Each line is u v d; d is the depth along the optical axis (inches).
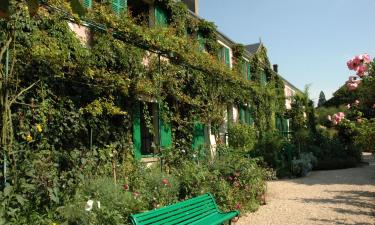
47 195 165.3
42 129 230.5
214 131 469.7
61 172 201.0
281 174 546.0
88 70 261.9
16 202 154.3
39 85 232.1
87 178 209.2
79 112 260.8
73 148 259.4
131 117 330.0
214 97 475.5
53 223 148.6
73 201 173.5
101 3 310.8
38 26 239.1
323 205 317.7
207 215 201.2
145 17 401.7
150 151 373.4
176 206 178.4
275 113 813.9
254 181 314.2
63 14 239.3
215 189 270.5
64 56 236.7
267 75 848.9
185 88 418.9
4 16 47.4
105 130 292.2
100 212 170.9
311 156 662.5
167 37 348.2
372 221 254.2
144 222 152.6
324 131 901.2
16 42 213.0
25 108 222.1
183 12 452.4
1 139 170.7
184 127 409.7
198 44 439.2
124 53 312.3
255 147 554.9
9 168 173.0
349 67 286.2
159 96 345.1
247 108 653.3
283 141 600.4
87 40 299.1
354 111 384.2
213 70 457.7
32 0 50.8
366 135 330.3
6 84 174.9
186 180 266.5
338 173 594.2
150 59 352.5
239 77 562.9
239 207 273.9
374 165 727.7
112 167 270.7
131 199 205.3
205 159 347.6
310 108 893.2
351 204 319.9
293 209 301.7
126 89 303.1
